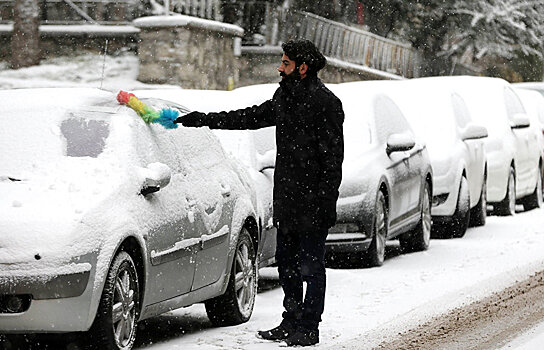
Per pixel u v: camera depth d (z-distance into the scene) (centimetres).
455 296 1507
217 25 3959
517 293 1530
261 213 1433
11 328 985
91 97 1206
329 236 1745
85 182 1062
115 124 1150
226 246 1267
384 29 5372
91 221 1012
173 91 1789
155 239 1098
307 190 1156
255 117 1195
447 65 5425
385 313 1373
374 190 1770
